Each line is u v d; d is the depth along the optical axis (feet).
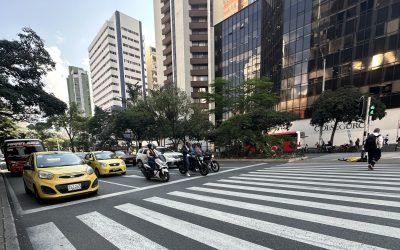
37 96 53.01
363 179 25.14
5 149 52.16
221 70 163.43
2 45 49.24
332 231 11.85
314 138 99.91
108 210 17.76
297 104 106.52
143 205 18.69
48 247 11.80
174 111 76.28
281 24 114.32
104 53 321.52
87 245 11.75
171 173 39.42
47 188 20.25
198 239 11.71
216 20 173.58
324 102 80.38
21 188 31.55
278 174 32.37
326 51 96.78
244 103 71.00
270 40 127.54
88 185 21.88
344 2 91.40
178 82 186.80
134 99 105.91
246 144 62.13
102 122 138.10
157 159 31.86
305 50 103.86
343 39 91.76
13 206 20.71
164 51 207.51
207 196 20.70
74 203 20.48
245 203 17.74
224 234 12.16
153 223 14.35
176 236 12.22
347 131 90.33
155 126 87.71
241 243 11.03
